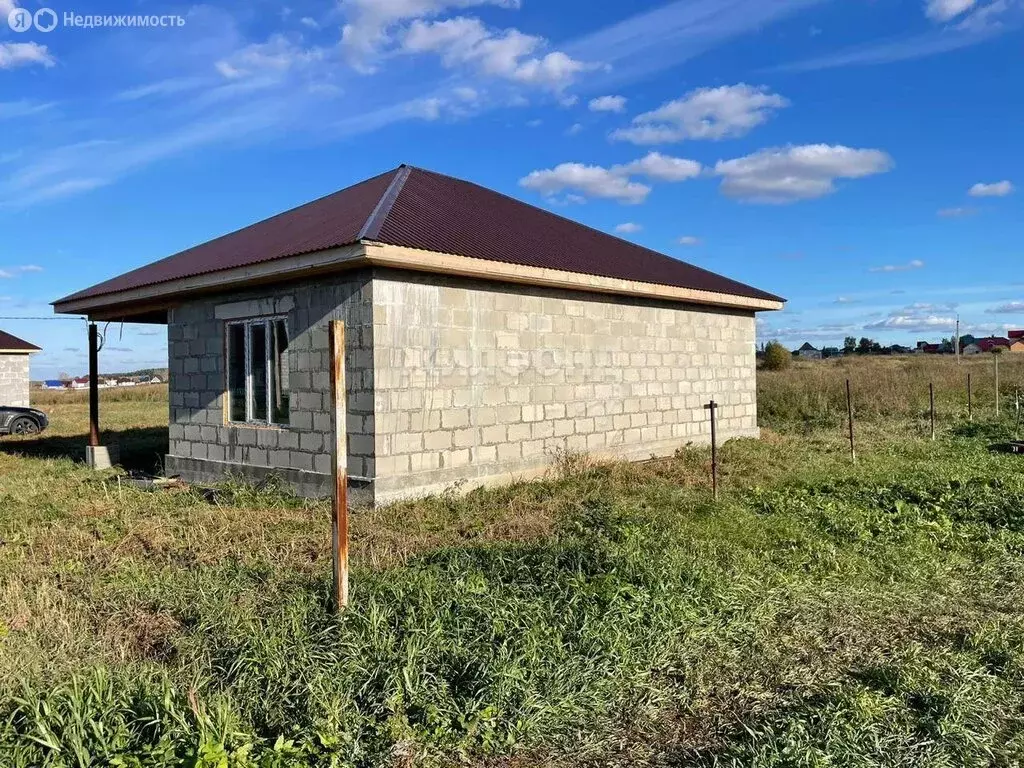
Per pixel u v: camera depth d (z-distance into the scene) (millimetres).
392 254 6965
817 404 17234
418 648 3730
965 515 7098
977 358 34625
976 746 3166
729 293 11969
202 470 9648
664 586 4668
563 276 8781
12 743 2904
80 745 2842
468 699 3410
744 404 13414
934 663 3943
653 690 3682
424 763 3066
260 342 8820
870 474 9141
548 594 4508
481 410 8531
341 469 4207
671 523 6625
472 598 4320
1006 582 5320
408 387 7723
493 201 11477
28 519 7234
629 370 10734
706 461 10383
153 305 10414
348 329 7633
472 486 8391
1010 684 3756
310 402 8094
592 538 6055
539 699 3457
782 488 8484
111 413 23500
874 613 4699
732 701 3633
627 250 12523
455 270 7645
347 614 4121
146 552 5980
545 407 9375
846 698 3465
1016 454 10984
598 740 3293
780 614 4676
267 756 2887
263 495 8109
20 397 21484
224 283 8406
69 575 5355
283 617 4164
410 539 6133
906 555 5898
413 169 10891
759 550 5988
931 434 13367
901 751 3094
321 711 3248
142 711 3162
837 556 5840
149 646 4109
